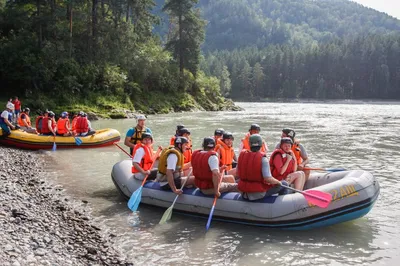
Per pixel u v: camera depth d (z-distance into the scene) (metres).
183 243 4.82
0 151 10.84
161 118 25.91
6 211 5.14
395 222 5.52
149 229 5.30
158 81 36.03
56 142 12.00
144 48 39.84
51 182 7.74
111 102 28.94
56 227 5.00
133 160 6.53
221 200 5.59
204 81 42.97
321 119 26.39
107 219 5.69
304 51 104.56
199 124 20.81
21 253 3.83
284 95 96.06
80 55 30.70
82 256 4.23
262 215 5.28
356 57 95.38
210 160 5.60
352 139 14.78
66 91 27.14
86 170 9.02
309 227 5.21
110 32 34.47
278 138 14.84
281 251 4.58
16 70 26.41
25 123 13.34
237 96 97.44
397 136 15.83
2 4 35.22
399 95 90.75
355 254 4.48
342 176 5.84
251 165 5.31
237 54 116.44
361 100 88.50
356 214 5.19
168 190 6.12
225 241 4.89
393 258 4.38
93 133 12.77
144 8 41.03
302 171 5.84
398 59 93.00
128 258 4.36
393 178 8.18
